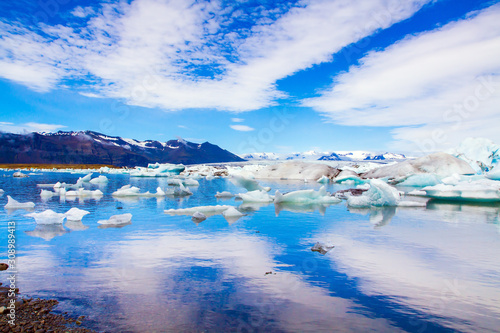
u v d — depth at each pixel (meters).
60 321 2.77
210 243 5.56
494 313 2.97
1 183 23.34
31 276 3.89
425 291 3.49
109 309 3.01
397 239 5.91
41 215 7.44
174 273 4.01
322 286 3.61
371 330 2.65
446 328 2.69
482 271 4.14
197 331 2.60
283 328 2.65
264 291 3.45
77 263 4.42
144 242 5.63
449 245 5.46
